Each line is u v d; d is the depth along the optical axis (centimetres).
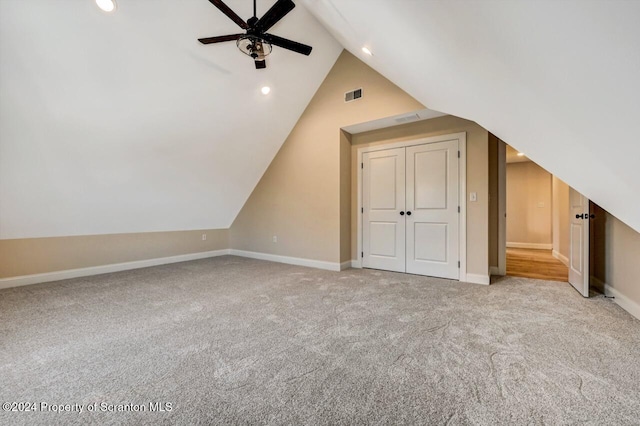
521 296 291
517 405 129
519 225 689
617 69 83
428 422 119
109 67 267
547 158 215
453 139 361
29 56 230
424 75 241
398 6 157
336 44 398
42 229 360
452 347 183
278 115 436
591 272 331
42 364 166
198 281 362
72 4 221
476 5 108
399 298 286
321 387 143
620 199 179
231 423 119
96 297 296
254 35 241
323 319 232
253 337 200
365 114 390
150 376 153
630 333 202
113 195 384
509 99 169
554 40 93
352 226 448
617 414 122
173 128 354
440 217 371
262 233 530
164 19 263
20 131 268
